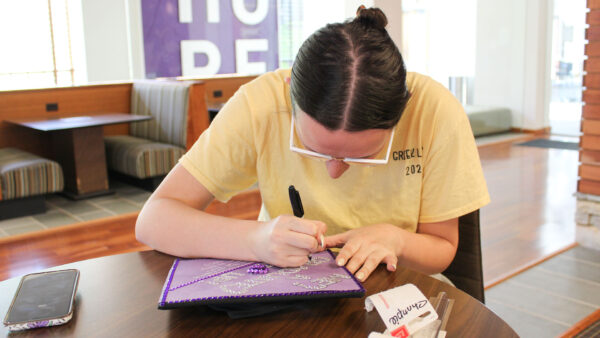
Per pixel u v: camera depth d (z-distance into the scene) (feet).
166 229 3.62
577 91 26.61
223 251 3.45
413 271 3.35
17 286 3.27
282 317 2.85
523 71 24.72
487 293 8.65
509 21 24.80
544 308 8.13
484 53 25.85
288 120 3.90
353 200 3.94
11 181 12.98
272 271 3.22
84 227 12.43
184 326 2.78
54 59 22.67
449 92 3.92
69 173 15.26
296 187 3.99
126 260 3.63
